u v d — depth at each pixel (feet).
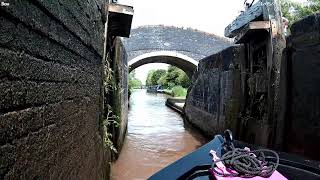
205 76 44.80
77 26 10.57
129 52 62.75
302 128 18.86
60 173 8.79
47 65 7.59
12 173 5.72
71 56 10.03
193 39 65.31
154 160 29.19
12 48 5.65
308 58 18.67
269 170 10.36
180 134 44.04
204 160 12.34
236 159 10.79
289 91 20.54
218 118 35.63
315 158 17.44
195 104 50.83
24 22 6.09
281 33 22.89
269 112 22.91
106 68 21.66
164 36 64.08
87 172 13.08
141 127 49.83
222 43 66.23
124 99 39.78
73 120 10.42
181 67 87.04
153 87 192.54
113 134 24.91
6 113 5.47
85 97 12.60
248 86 29.09
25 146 6.30
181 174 11.17
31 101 6.60
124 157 29.99
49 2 7.41
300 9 38.09
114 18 21.56
